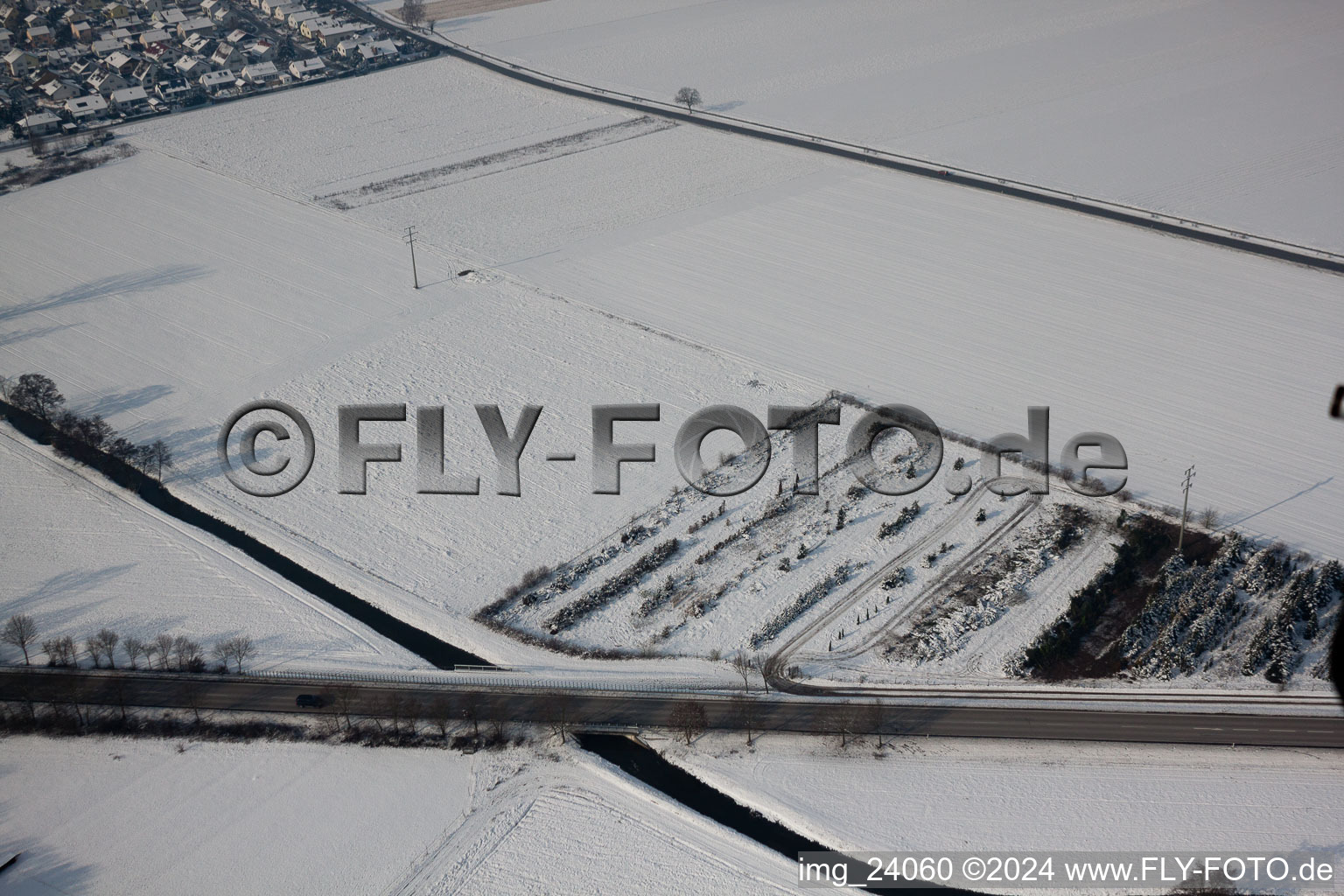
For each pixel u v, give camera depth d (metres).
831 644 110.88
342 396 153.62
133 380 160.25
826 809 94.06
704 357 159.75
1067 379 151.88
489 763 99.88
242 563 124.94
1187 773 95.12
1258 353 155.88
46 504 135.00
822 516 128.25
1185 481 131.50
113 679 109.38
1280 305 167.75
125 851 92.06
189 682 109.06
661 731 102.38
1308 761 95.38
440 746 101.69
